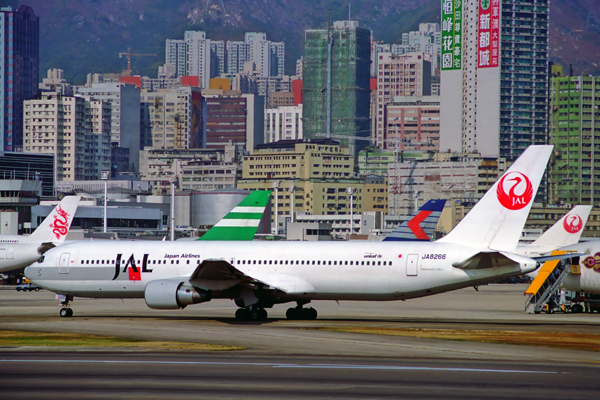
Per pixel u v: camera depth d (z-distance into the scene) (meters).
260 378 104.88
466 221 184.38
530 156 180.50
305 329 167.38
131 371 109.94
